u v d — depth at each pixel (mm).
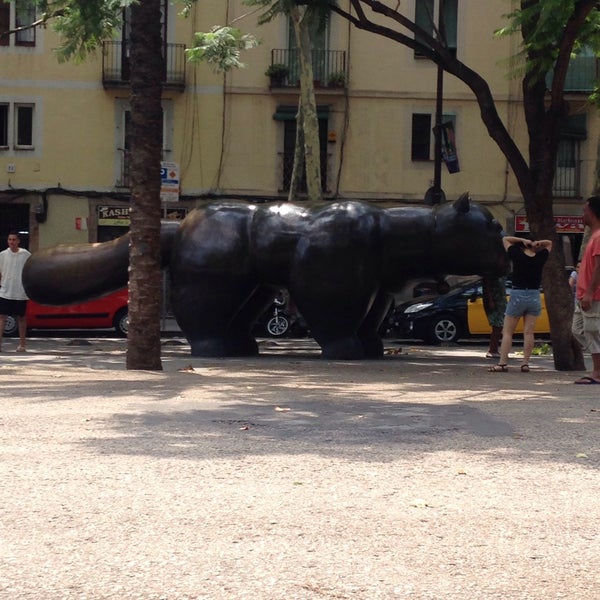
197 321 16656
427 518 5082
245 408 9070
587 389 11242
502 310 17844
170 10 34125
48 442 7086
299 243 16078
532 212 14844
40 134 34312
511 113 34875
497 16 34719
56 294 17625
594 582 4160
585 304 11695
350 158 35031
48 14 17016
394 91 34906
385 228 16125
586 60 34625
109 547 4504
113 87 34219
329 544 4594
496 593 3998
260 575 4145
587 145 35406
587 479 6051
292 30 34312
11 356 17062
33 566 4238
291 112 34656
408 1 34625
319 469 6227
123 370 13359
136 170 13477
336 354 16172
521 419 8508
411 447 7051
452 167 27344
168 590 3961
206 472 6090
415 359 17250
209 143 34719
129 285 13688
